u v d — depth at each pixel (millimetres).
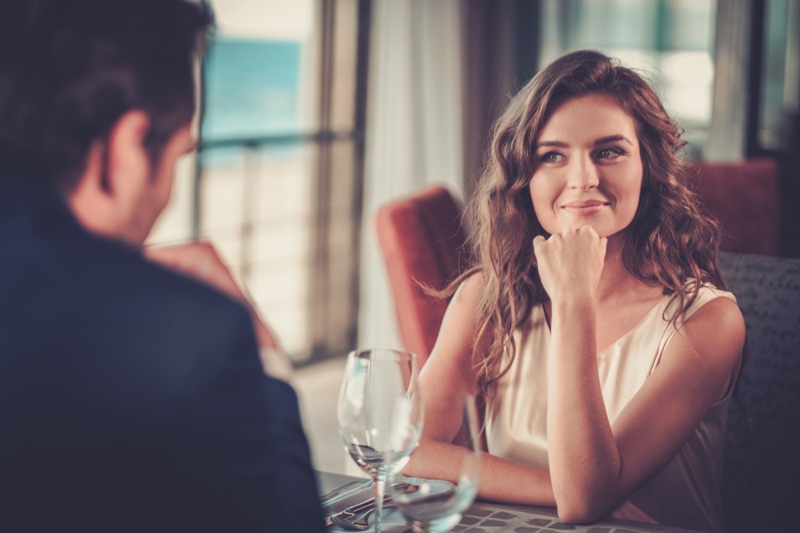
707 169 2777
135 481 649
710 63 5316
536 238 1414
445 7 4734
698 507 1446
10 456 649
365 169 5098
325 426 4152
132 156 745
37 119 717
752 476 1676
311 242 5312
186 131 776
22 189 712
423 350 2113
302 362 5070
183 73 757
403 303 2146
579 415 1274
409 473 1395
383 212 2191
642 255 1477
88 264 689
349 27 5031
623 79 1457
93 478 648
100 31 715
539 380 1531
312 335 5223
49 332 662
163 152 762
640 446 1330
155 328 667
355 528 1099
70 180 735
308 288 5262
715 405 1465
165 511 657
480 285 1609
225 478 667
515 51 5250
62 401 650
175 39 747
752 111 4422
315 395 4594
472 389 1586
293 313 6203
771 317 1690
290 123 12906
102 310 669
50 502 652
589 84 1444
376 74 4754
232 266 5750
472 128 5000
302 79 7426
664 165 1465
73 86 714
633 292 1491
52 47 711
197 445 655
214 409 662
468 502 984
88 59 713
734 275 1751
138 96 729
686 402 1378
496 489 1288
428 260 2166
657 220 1473
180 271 728
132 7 728
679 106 5414
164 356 660
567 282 1365
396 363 1057
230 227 6422
